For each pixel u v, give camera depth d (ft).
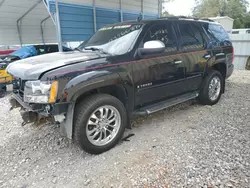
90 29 22.47
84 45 12.51
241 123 11.46
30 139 10.52
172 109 13.99
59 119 7.94
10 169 8.19
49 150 9.48
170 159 8.32
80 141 8.42
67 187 7.11
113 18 24.94
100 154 9.00
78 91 7.91
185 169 7.66
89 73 8.16
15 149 9.64
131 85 9.55
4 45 34.94
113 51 9.86
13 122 12.67
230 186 6.71
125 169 7.86
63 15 19.81
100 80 8.38
